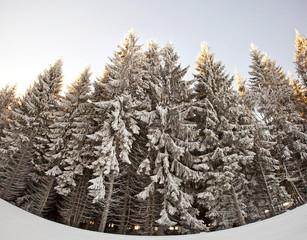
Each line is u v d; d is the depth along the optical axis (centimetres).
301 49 2823
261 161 1777
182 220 1384
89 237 858
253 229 766
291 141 1959
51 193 1936
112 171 1394
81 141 1692
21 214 941
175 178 1413
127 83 1644
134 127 1509
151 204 1491
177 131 1609
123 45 2095
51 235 719
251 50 2892
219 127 1656
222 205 1497
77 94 2080
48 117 2011
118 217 1864
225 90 1797
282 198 1655
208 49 2262
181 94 1770
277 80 2567
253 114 1989
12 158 1777
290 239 476
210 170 1575
